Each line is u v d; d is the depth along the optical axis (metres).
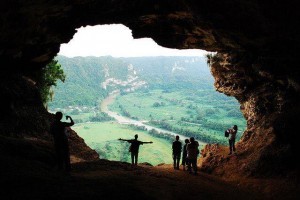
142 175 13.83
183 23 16.97
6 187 7.53
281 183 14.23
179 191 11.83
